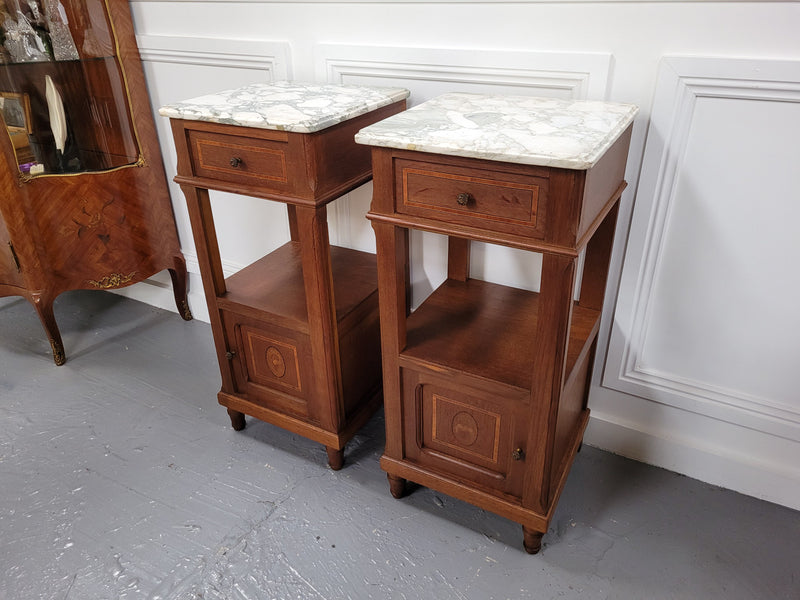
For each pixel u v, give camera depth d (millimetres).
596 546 1333
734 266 1276
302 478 1542
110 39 1758
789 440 1372
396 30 1427
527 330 1325
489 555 1321
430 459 1365
